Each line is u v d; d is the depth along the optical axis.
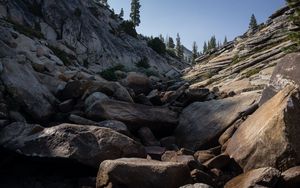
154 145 18.86
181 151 15.72
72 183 14.26
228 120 18.59
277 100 15.02
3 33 30.28
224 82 40.62
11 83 18.89
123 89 23.14
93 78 30.67
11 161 15.73
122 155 14.62
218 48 72.75
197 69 62.06
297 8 27.86
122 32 96.38
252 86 30.38
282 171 12.80
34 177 14.87
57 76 26.45
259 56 45.56
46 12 69.12
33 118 18.91
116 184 11.89
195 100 24.52
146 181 11.84
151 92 30.33
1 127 16.42
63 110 20.58
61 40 67.44
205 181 13.00
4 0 60.59
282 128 13.27
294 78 17.44
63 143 14.53
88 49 73.12
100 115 19.22
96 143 14.52
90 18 82.81
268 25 64.62
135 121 19.61
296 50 28.62
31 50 36.09
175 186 12.13
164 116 20.88
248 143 14.32
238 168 14.08
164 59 103.56
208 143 18.27
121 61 81.38
